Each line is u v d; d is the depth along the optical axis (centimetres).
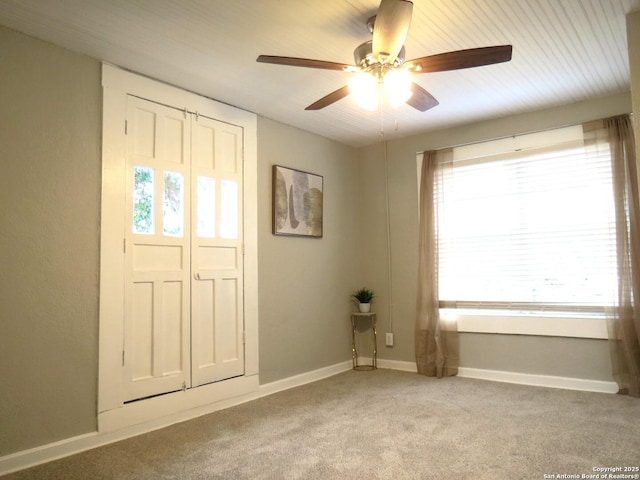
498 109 383
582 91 346
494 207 404
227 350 341
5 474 224
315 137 444
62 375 251
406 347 449
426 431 271
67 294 256
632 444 242
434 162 432
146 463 235
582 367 357
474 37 263
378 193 477
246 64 291
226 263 346
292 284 405
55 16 232
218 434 276
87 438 257
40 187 248
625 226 337
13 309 235
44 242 248
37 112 250
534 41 269
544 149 381
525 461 225
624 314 333
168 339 303
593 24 251
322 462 230
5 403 229
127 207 287
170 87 318
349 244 477
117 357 275
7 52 241
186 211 321
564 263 369
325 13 235
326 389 380
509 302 391
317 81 317
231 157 357
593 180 359
